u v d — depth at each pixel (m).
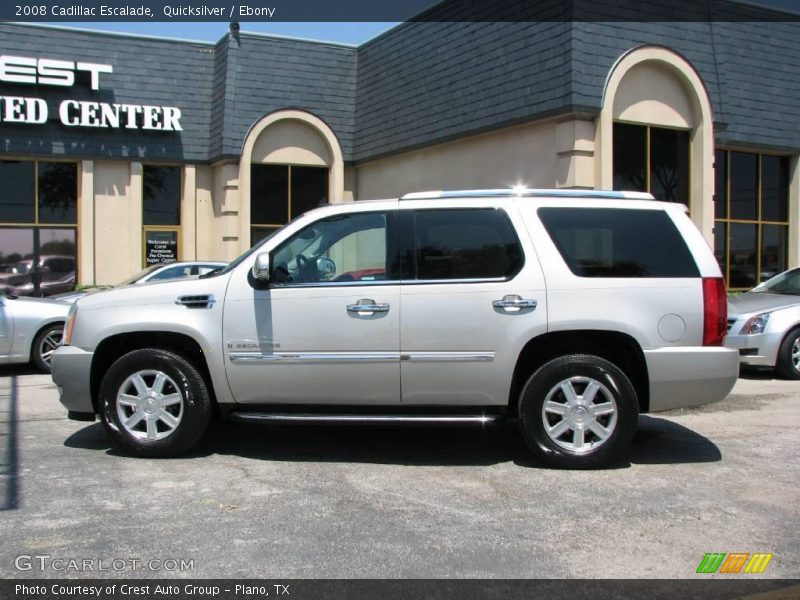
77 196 16.77
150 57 17.33
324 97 18.02
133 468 5.64
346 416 5.69
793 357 9.63
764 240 16.25
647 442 6.48
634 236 5.70
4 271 16.33
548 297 5.54
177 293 5.80
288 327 5.65
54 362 5.93
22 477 5.40
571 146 12.05
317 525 4.50
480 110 13.90
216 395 5.79
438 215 5.77
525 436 5.63
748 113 15.50
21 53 16.16
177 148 17.28
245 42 17.39
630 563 3.99
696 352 5.55
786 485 5.28
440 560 4.01
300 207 17.89
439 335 5.57
